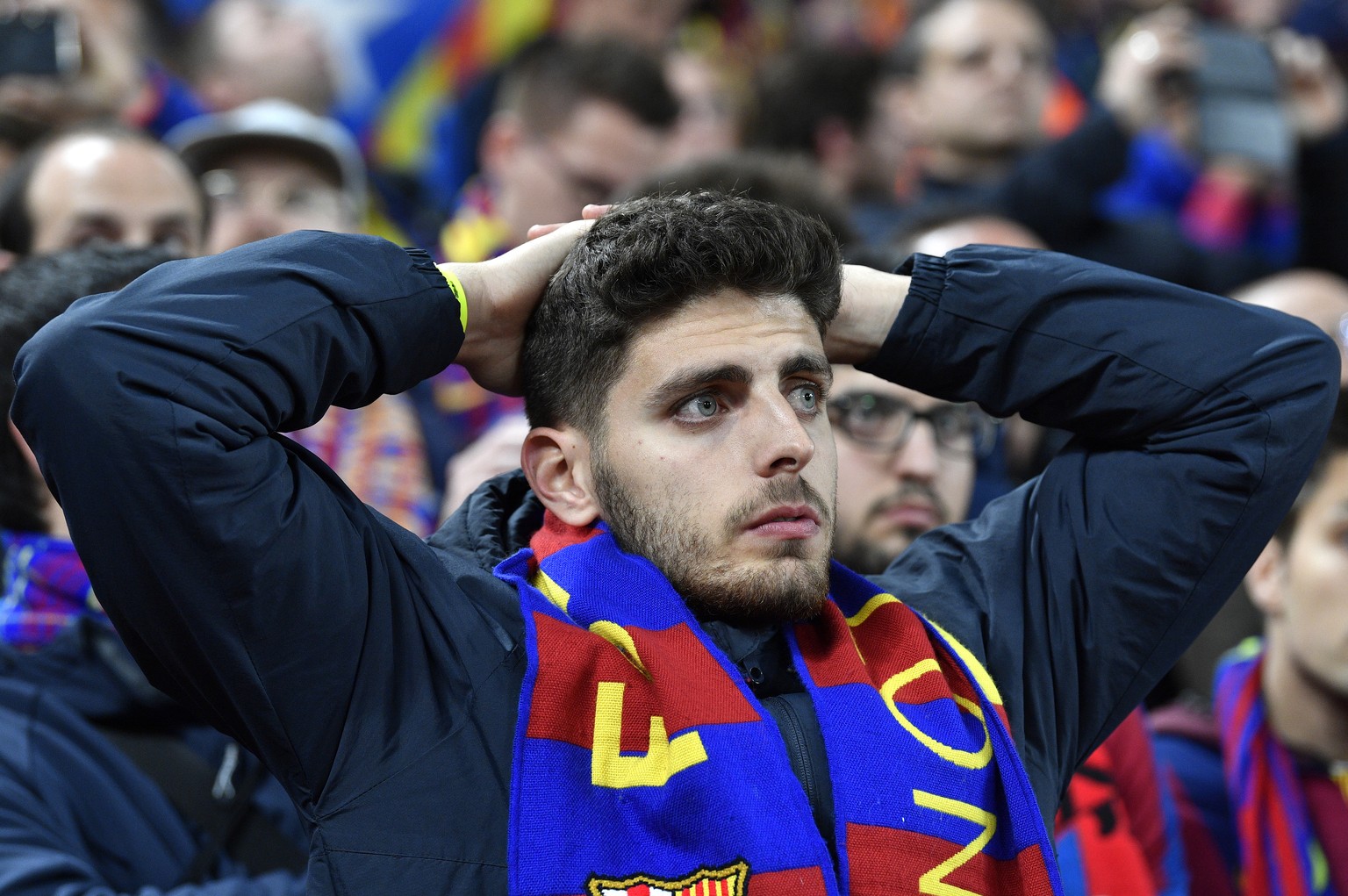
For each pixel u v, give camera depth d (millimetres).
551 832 5605
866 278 6930
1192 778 9430
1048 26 20281
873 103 16172
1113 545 6684
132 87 13906
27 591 7910
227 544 5469
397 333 6074
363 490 10688
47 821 7082
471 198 14172
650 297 6160
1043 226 14766
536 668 5887
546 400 6559
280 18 17000
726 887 5566
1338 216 17078
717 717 5840
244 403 5578
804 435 6102
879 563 8805
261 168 12445
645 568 6145
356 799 5691
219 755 7664
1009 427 11227
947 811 5969
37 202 10258
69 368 5402
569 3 18453
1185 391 6648
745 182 10914
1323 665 8883
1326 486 8922
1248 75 14820
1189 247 15656
